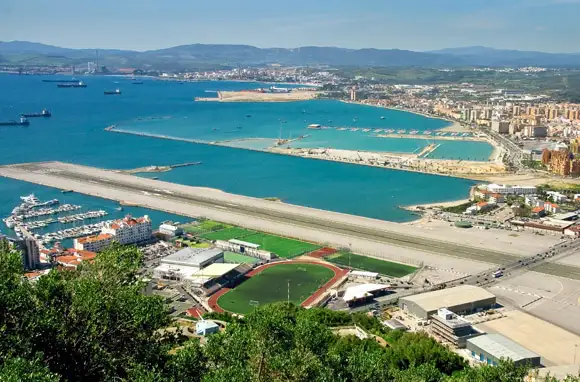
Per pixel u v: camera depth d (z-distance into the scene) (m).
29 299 115.75
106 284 132.50
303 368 126.31
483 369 160.25
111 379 115.12
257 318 158.00
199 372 124.81
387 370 145.88
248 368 125.56
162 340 141.00
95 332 117.81
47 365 104.50
